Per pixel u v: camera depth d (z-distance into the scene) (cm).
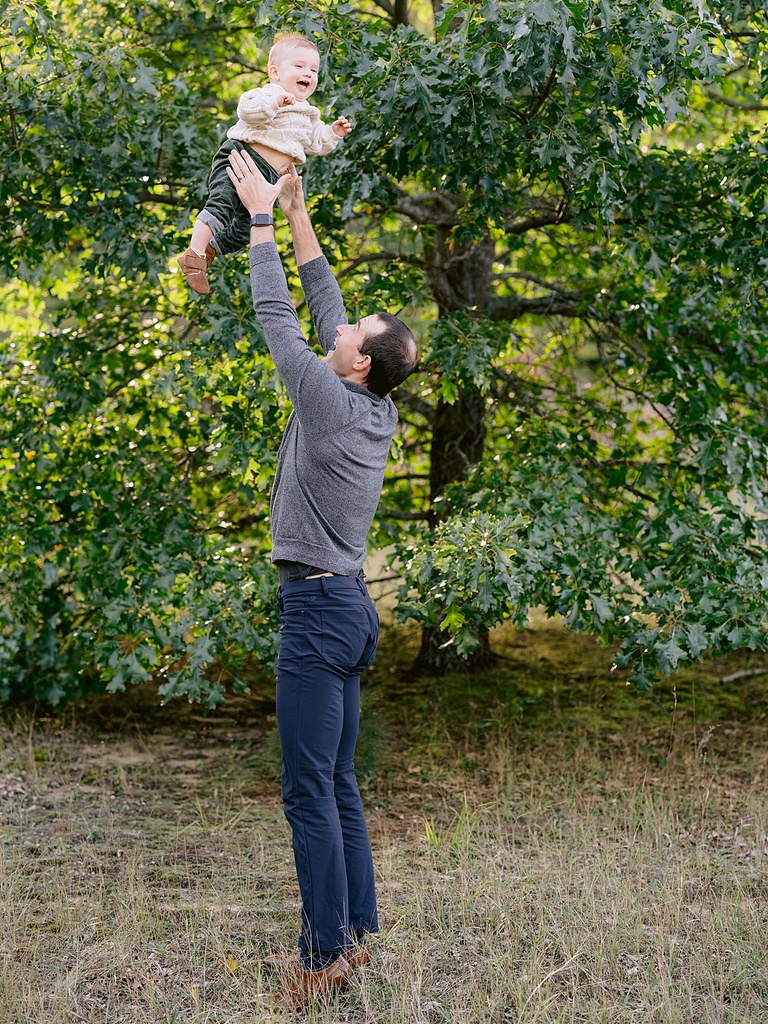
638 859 394
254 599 520
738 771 524
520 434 608
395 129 442
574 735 580
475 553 448
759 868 389
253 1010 283
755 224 505
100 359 583
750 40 505
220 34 625
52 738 582
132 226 504
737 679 703
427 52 421
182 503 578
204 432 584
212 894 369
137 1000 290
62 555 577
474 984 296
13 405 587
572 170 421
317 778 287
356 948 300
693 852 410
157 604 514
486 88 412
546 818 458
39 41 454
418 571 472
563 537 494
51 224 518
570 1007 286
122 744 578
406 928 337
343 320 327
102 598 551
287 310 280
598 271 632
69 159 499
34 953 309
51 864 396
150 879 385
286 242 571
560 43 384
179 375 515
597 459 651
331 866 287
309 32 420
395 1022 276
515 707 618
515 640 812
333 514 285
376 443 290
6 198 498
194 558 541
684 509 519
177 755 563
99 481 578
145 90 482
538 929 332
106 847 416
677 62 393
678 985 296
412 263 634
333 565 286
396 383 296
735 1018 277
